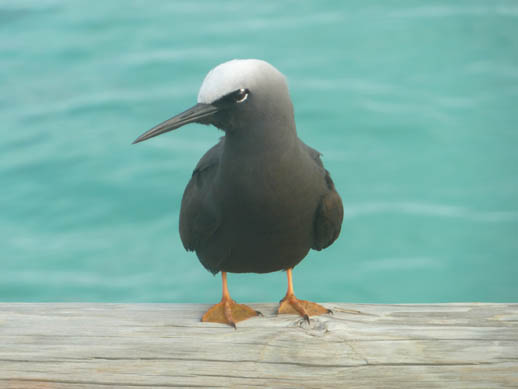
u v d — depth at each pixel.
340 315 4.63
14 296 13.66
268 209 4.66
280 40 24.66
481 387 3.91
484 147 18.55
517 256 14.72
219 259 5.15
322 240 5.18
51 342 4.23
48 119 20.31
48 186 17.56
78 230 16.22
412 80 22.00
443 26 25.08
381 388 3.94
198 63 23.20
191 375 4.01
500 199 16.55
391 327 4.36
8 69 23.41
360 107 20.23
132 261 15.16
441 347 4.14
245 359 4.09
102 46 24.80
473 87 21.42
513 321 4.42
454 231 15.52
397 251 15.13
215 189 4.86
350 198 16.73
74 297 13.85
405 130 19.23
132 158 18.36
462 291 13.84
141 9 27.73
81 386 3.96
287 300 4.99
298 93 21.09
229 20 26.52
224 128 4.69
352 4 27.14
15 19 27.08
